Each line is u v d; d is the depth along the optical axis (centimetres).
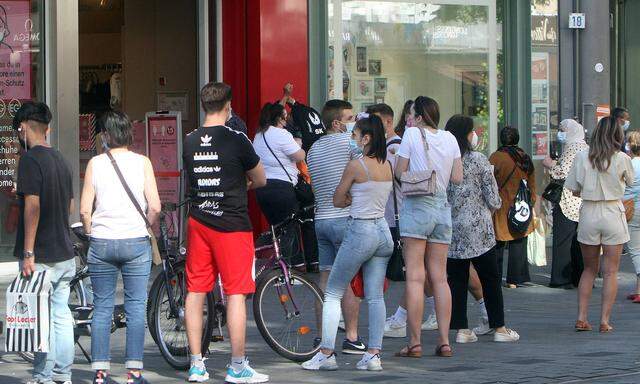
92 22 2172
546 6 2184
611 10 2527
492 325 1256
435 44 2088
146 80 2103
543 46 2186
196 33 1983
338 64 1970
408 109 1342
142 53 2103
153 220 986
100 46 2173
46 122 985
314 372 1071
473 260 1251
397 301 1560
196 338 1023
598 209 1310
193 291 1021
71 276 998
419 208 1127
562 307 1534
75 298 1134
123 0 2131
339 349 1205
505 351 1194
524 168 1557
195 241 1011
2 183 1702
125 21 2117
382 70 2028
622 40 2552
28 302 954
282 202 1509
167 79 2061
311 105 1911
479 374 1053
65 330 996
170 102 2061
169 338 1091
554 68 2198
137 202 978
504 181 1551
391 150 1229
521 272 1708
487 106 2155
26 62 1709
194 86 2031
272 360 1136
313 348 1130
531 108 2169
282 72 1869
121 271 989
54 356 994
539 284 1748
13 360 1151
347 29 1981
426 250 1161
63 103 1697
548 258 2042
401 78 2053
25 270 964
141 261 982
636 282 1711
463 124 1220
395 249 1205
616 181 1305
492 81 2155
